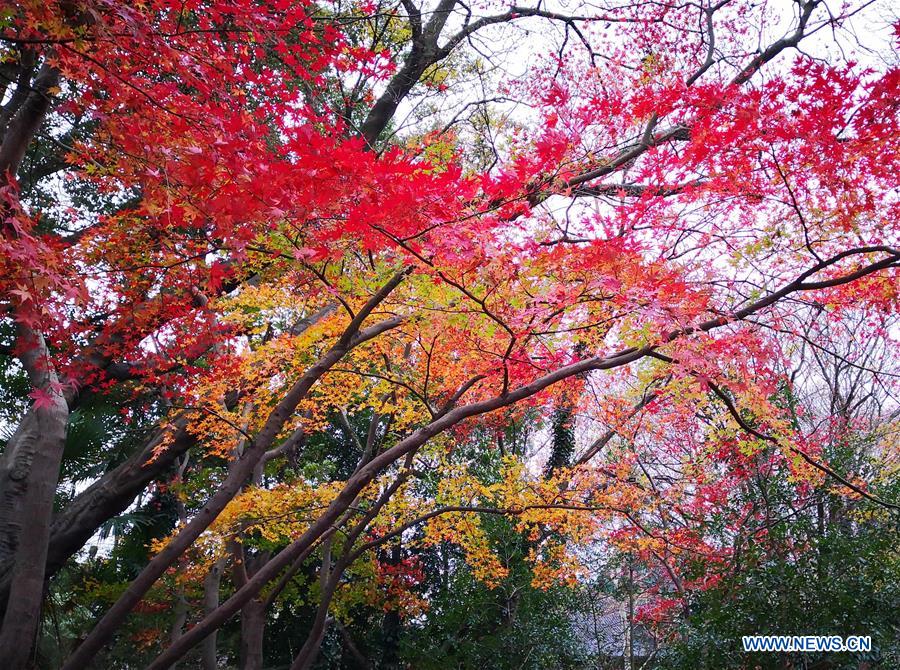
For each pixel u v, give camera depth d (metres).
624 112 4.80
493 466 12.52
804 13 7.36
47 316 4.53
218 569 10.75
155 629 13.04
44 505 4.82
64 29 3.58
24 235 3.51
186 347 6.26
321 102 6.20
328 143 3.56
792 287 4.64
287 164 3.61
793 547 9.35
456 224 4.00
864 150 4.29
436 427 5.14
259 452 5.19
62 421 5.09
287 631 15.66
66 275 4.22
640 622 12.93
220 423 7.90
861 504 9.54
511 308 4.93
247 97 6.27
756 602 8.82
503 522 11.91
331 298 6.99
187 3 4.22
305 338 6.93
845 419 10.56
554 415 13.37
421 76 9.02
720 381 5.04
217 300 7.41
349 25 7.59
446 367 7.28
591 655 12.42
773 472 9.67
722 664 8.88
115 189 5.85
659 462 12.13
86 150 5.12
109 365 7.82
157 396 9.46
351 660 14.91
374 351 7.72
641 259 4.59
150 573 4.75
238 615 15.12
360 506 9.39
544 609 12.06
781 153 4.52
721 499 9.88
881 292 5.49
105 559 13.98
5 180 4.40
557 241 4.79
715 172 4.80
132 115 3.82
